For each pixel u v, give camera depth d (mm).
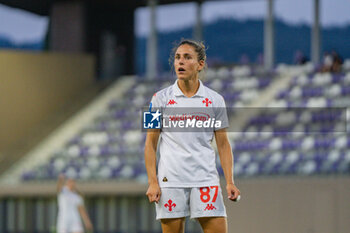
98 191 53688
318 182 45438
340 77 64125
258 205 47188
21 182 57750
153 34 74188
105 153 60906
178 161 12711
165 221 12812
